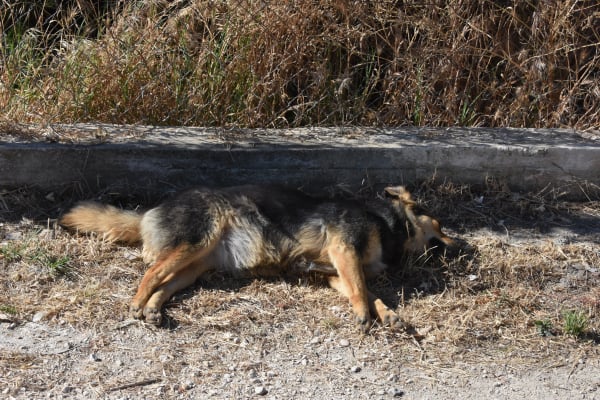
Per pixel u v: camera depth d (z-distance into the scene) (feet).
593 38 16.30
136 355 12.48
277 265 13.62
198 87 15.62
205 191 13.61
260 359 12.54
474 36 16.02
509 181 14.97
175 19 15.83
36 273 13.35
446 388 12.38
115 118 15.53
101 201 14.46
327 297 13.41
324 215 13.56
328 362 12.57
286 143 14.82
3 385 12.03
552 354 12.86
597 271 13.96
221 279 13.56
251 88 15.61
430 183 14.88
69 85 15.57
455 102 15.97
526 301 13.48
